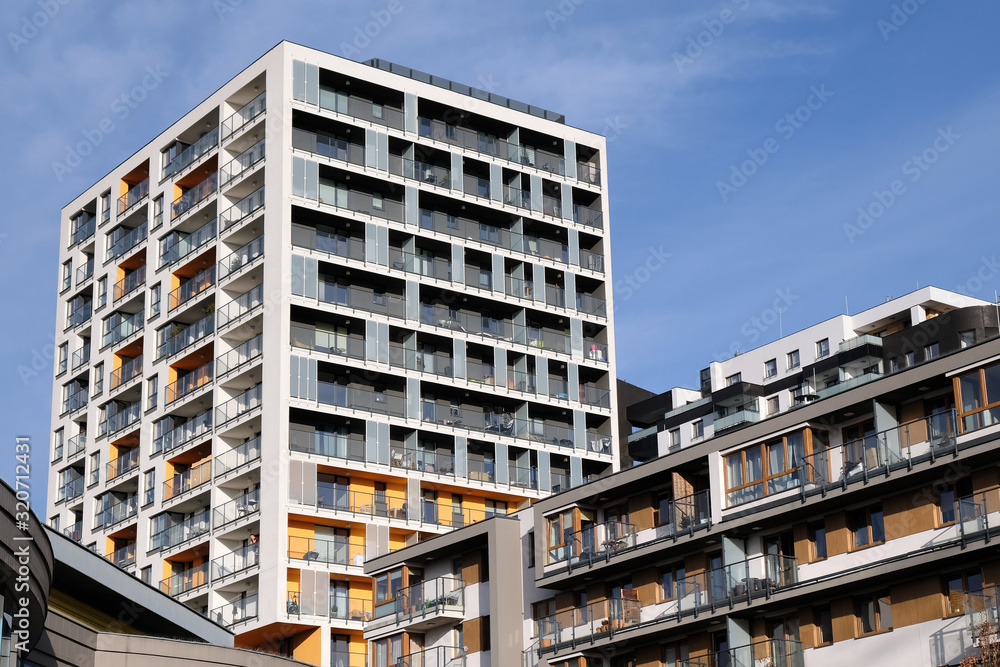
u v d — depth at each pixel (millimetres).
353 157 88750
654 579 59938
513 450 88812
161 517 87188
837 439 55000
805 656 53719
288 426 81250
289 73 87938
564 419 91750
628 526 61188
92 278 99875
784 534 55844
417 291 87688
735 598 55750
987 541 48531
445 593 67562
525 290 92250
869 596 52469
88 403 96750
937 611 50000
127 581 56844
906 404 52875
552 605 64250
